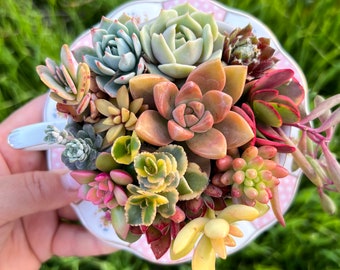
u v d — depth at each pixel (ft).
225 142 0.37
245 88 0.41
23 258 0.73
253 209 0.36
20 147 0.48
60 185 0.56
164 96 0.37
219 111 0.37
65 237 0.73
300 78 0.60
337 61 0.79
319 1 0.79
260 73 0.43
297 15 0.79
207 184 0.39
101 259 0.80
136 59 0.40
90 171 0.39
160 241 0.40
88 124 0.40
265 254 0.77
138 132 0.36
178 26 0.41
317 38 0.79
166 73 0.40
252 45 0.41
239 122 0.37
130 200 0.36
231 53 0.42
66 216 0.75
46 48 0.79
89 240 0.73
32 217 0.73
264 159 0.39
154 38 0.39
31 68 0.81
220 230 0.34
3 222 0.59
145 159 0.36
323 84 0.80
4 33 0.81
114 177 0.37
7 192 0.56
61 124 0.48
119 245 0.61
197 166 0.38
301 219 0.75
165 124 0.39
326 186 0.52
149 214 0.35
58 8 0.84
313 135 0.46
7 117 0.74
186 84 0.36
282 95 0.41
